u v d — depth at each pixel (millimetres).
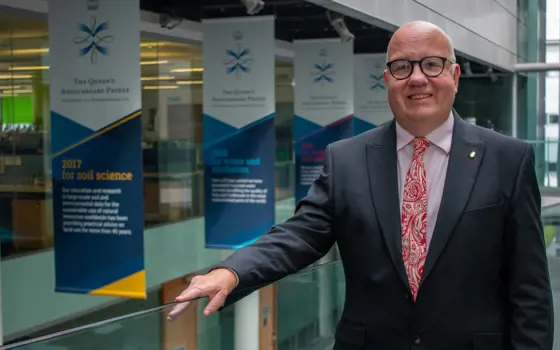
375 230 2207
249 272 2213
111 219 6621
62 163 6684
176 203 11914
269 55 8914
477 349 2145
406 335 2182
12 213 8633
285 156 15414
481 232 2131
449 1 13625
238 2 8828
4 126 8484
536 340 2133
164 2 9242
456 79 2277
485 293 2164
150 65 10758
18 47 8570
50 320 9023
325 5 8312
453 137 2219
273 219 9094
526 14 22938
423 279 2143
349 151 2332
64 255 6738
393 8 10188
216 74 9117
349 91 11688
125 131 6520
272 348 3592
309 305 3822
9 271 8375
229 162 9164
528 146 2213
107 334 2691
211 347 3154
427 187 2211
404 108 2207
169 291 11508
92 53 6539
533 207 2186
